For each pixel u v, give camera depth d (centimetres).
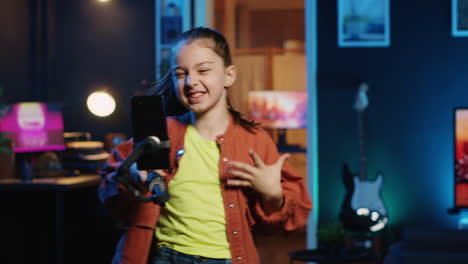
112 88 557
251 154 138
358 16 535
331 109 537
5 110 422
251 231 151
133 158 125
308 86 541
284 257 567
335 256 426
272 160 150
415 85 532
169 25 554
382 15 534
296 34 941
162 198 130
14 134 427
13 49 517
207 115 149
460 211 513
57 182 388
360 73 535
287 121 680
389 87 534
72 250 400
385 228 496
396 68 534
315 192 536
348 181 509
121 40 559
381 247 498
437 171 530
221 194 143
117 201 145
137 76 556
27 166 404
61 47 564
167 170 145
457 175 517
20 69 527
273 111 682
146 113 131
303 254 434
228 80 149
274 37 939
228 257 142
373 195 504
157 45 554
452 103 530
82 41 562
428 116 531
